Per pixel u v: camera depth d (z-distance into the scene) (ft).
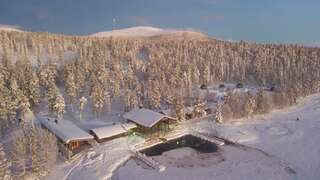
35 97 298.97
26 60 433.48
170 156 217.56
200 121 289.33
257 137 249.96
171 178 182.60
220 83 472.03
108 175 185.37
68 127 238.07
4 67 351.25
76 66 393.91
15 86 288.10
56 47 586.04
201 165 202.28
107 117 298.15
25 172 181.47
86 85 367.25
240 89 422.00
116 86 336.08
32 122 248.11
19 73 336.49
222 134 256.73
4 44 523.70
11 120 259.19
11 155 198.39
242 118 301.02
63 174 187.42
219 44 647.56
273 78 456.86
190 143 244.01
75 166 197.06
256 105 315.37
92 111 306.76
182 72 414.41
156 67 432.66
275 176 184.75
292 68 468.75
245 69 492.95
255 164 202.90
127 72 400.88
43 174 184.03
